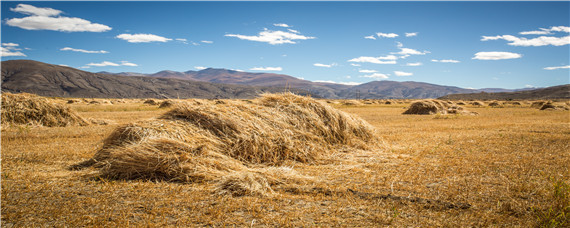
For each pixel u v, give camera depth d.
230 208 4.47
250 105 9.70
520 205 4.48
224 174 6.27
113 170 6.37
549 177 5.80
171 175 6.18
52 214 4.32
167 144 6.90
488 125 16.38
